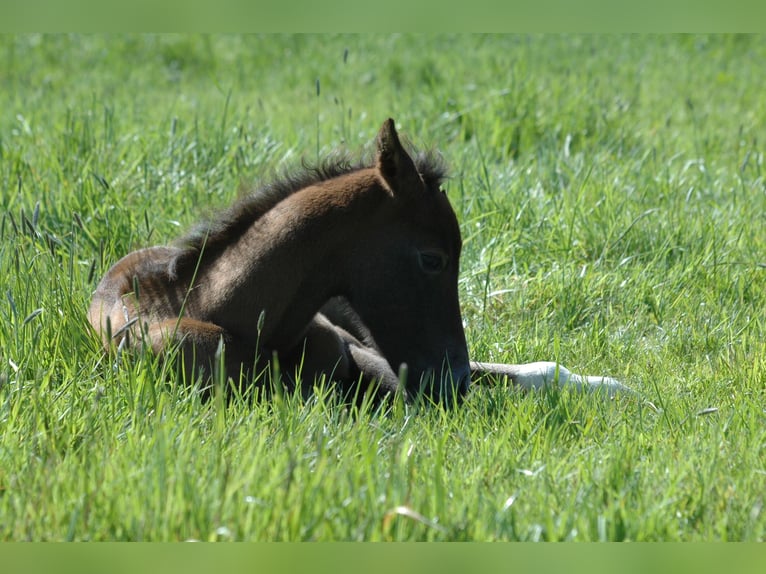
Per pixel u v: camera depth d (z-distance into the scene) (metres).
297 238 9.32
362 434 8.01
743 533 7.01
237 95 23.98
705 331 11.84
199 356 9.21
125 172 15.16
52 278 10.69
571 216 14.55
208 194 14.60
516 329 12.13
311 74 26.19
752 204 15.77
